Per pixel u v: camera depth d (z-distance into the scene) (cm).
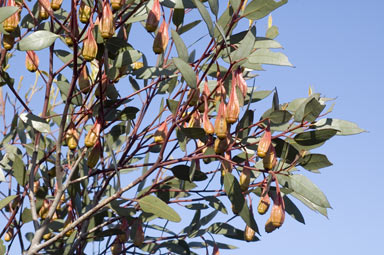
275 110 272
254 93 338
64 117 294
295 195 309
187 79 253
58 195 305
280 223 266
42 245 292
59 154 299
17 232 340
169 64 316
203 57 271
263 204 281
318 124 285
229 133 271
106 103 314
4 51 316
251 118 286
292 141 293
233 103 251
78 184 321
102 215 326
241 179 278
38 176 362
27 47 272
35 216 313
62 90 323
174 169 308
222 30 242
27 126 361
